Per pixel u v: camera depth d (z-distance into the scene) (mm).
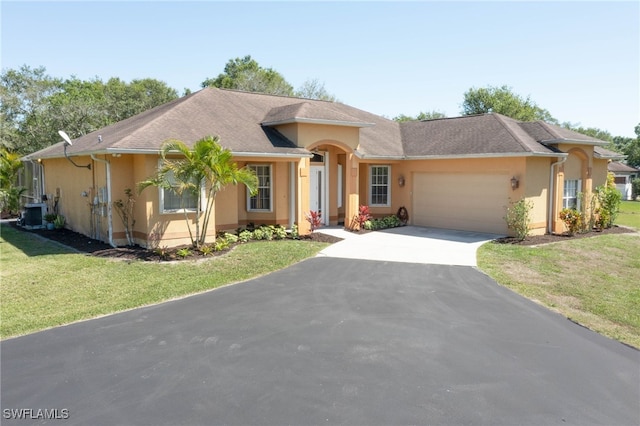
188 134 15359
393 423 4953
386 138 22500
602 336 7789
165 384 5805
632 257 15445
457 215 19812
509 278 11648
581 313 9141
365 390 5684
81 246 14867
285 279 11195
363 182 21875
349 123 18109
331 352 6848
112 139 14820
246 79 52156
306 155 16766
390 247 15477
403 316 8562
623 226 23328
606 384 5949
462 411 5219
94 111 35281
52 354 6711
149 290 10047
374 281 11078
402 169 21531
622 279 12430
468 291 10352
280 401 5406
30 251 14305
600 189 21656
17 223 21766
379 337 7480
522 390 5750
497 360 6652
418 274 11812
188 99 18328
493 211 18516
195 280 10867
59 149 19594
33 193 24922
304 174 17359
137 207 14508
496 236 18000
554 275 12297
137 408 5234
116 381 5879
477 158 18609
